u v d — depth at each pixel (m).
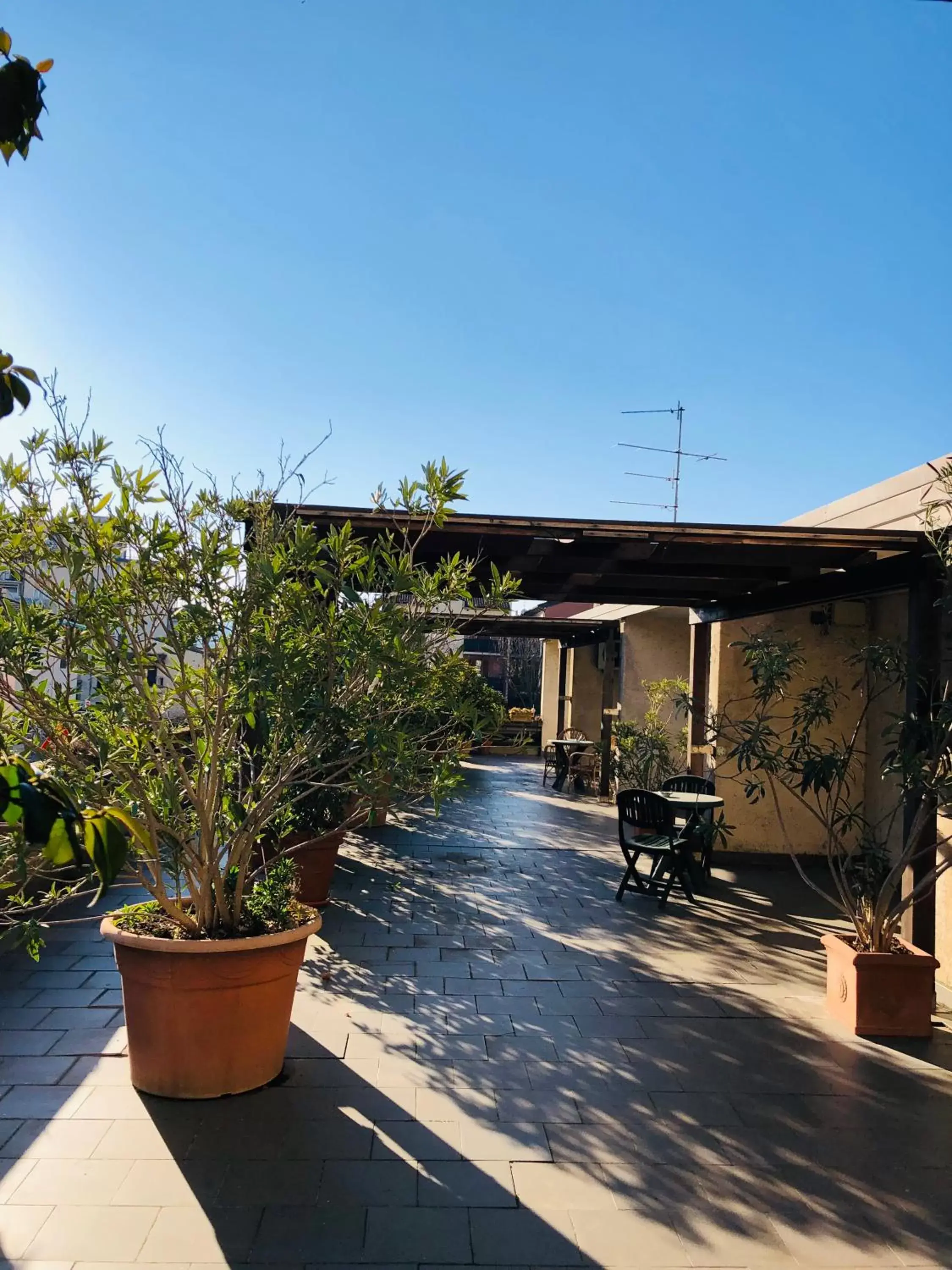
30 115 1.27
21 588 3.26
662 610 11.48
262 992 3.28
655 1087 3.46
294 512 3.70
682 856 6.51
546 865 7.70
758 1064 3.69
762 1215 2.63
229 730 3.55
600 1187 2.75
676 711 5.82
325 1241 2.44
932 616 4.81
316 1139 2.97
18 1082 3.32
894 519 5.70
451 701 3.71
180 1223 2.50
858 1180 2.83
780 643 4.57
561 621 13.12
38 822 1.06
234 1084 3.26
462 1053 3.71
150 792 3.38
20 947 4.77
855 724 7.48
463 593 3.51
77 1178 2.70
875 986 4.01
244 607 3.23
